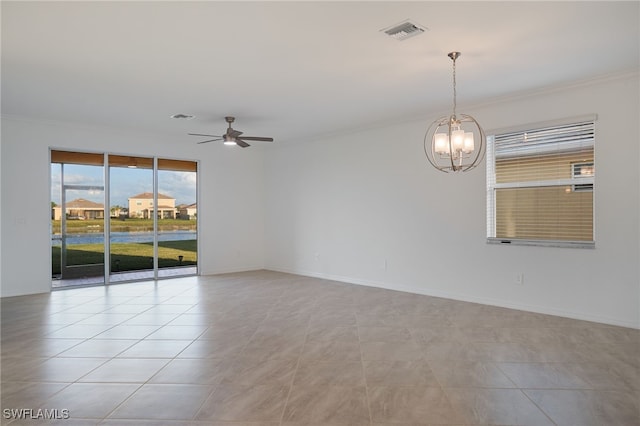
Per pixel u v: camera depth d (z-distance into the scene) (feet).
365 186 22.49
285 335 13.52
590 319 14.88
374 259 22.09
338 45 11.41
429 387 9.53
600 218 14.61
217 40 11.03
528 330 13.87
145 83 14.67
